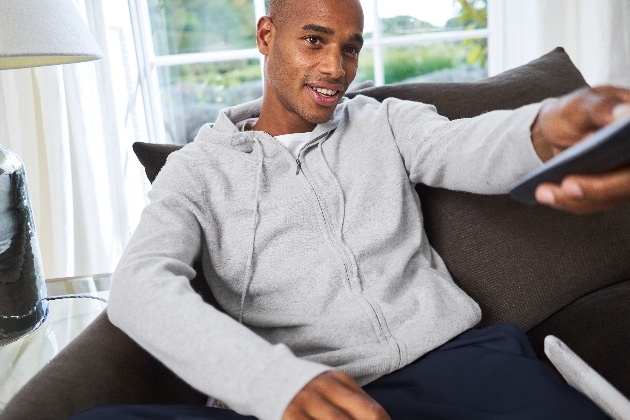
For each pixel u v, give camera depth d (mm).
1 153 1185
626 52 2158
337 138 1229
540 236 1219
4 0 1098
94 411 775
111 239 2186
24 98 2037
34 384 841
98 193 2135
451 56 2588
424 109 1231
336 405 686
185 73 2594
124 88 2227
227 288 1128
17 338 1236
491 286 1213
